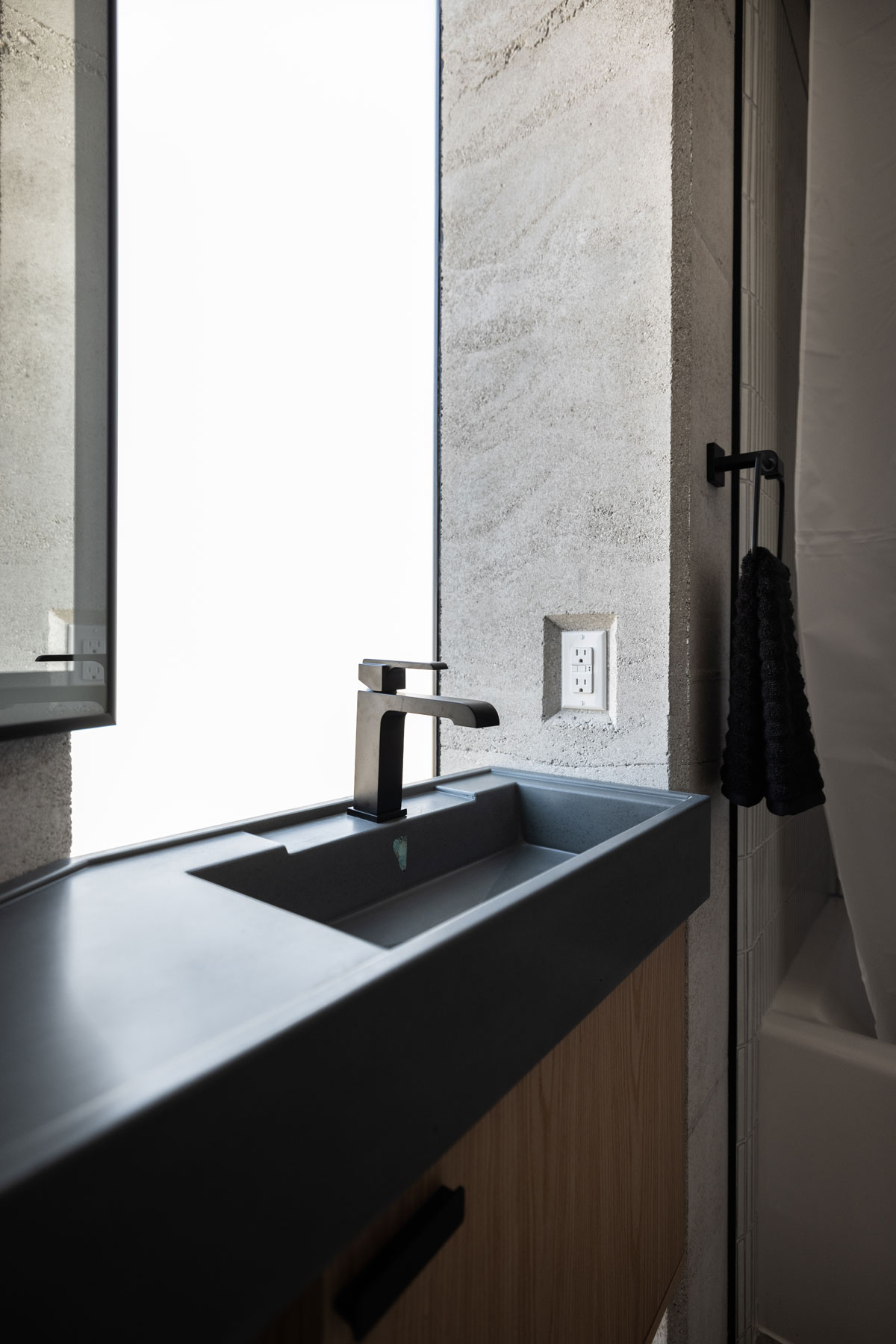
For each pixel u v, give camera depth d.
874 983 1.29
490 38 1.17
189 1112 0.28
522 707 1.16
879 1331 1.19
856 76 1.27
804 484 1.29
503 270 1.17
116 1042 0.32
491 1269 0.53
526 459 1.14
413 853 0.85
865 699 1.27
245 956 0.43
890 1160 1.19
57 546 0.54
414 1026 0.40
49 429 0.54
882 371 1.25
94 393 0.57
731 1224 1.21
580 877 0.59
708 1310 1.11
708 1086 1.09
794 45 1.64
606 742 1.06
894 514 1.24
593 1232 0.70
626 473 1.02
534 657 1.14
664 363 0.98
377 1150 0.37
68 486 0.55
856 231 1.26
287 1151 0.32
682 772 1.02
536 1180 0.59
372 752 0.82
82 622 0.57
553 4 1.08
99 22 0.57
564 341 1.09
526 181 1.13
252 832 0.75
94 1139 0.25
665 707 1.00
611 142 1.03
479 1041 0.46
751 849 1.32
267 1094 0.31
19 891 0.52
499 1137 0.54
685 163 1.00
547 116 1.10
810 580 1.30
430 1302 0.46
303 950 0.43
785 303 1.66
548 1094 0.61
